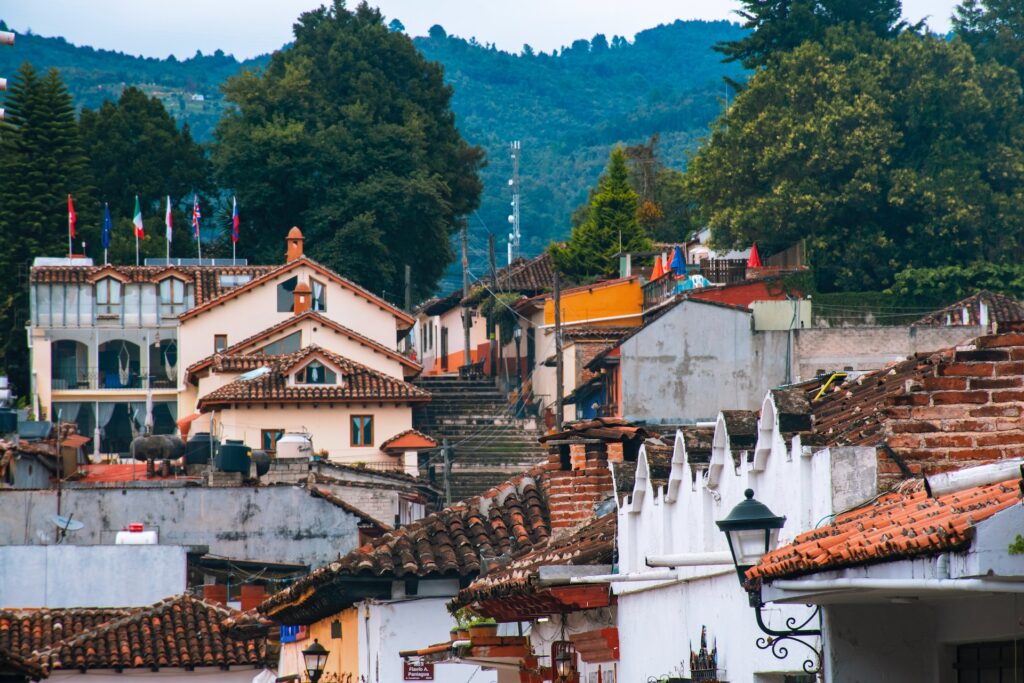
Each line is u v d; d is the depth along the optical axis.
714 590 38.25
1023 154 185.25
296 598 71.12
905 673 30.27
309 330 191.88
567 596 47.66
